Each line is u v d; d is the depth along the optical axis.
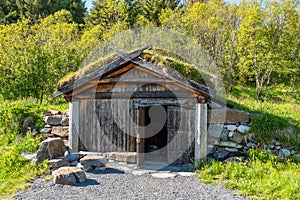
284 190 6.02
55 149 7.97
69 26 21.14
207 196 5.90
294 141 8.52
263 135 8.61
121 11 25.30
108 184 6.66
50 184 6.50
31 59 13.50
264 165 7.59
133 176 7.38
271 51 15.45
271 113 9.71
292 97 15.73
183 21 17.23
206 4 18.50
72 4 36.88
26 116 10.51
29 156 7.90
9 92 13.45
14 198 5.69
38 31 15.57
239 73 16.91
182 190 6.29
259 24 15.56
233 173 7.10
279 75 16.91
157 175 7.47
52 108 11.21
